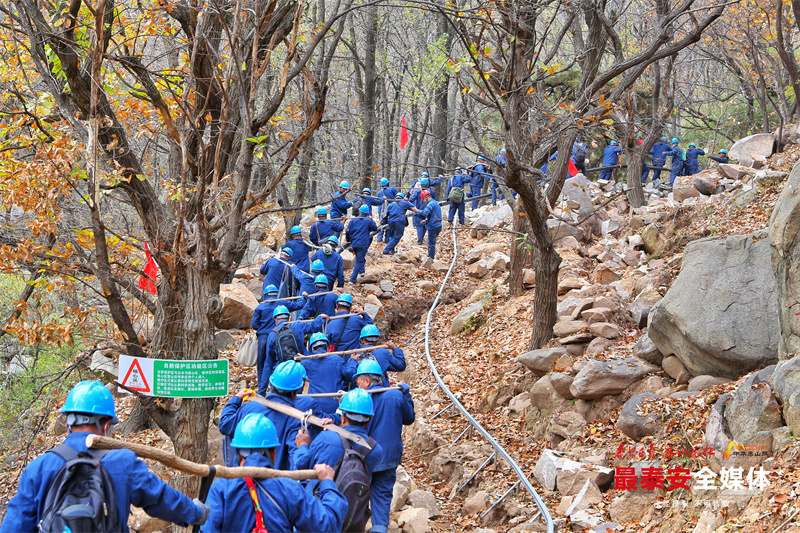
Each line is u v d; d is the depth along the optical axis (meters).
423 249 19.84
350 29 23.00
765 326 7.86
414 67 22.62
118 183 6.55
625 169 22.47
